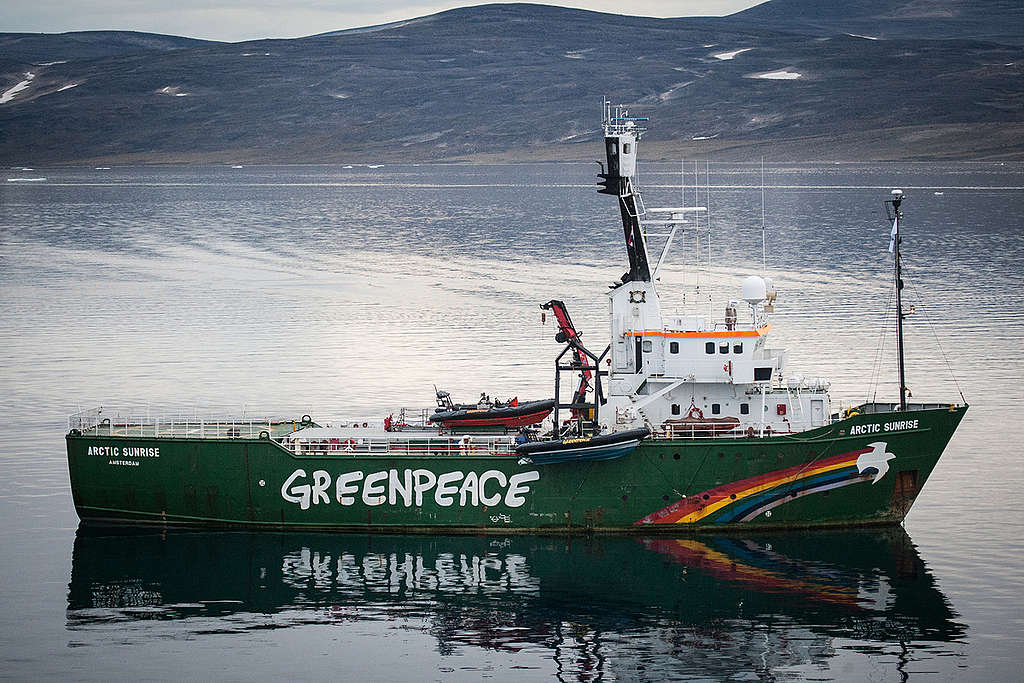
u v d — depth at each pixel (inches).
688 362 4148.6
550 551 4018.2
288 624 3516.2
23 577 3828.7
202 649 3358.8
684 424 4138.8
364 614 3587.6
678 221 4261.8
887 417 4057.6
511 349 7544.3
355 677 3208.7
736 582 3759.8
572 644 3393.2
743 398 4183.1
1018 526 4192.9
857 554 3954.2
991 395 6092.5
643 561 3919.8
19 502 4549.7
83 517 4274.1
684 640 3403.1
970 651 3294.8
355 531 4170.8
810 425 4173.2
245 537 4165.8
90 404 6131.9
